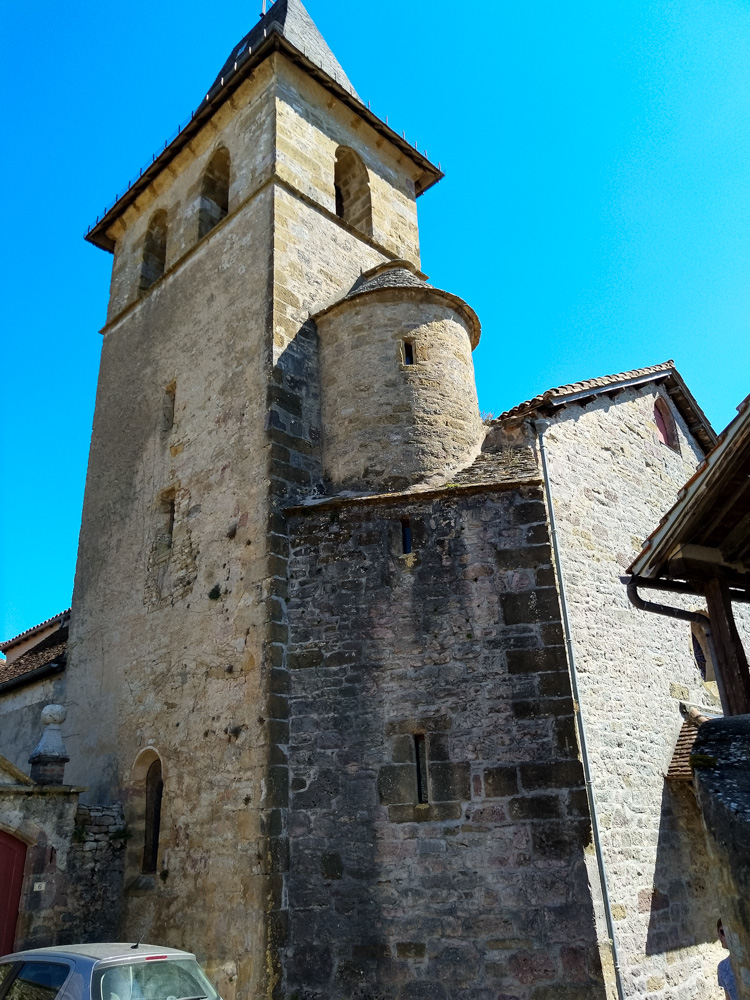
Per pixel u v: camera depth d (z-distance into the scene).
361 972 8.68
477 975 8.38
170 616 12.61
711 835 4.61
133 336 16.94
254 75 15.89
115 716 13.17
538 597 9.78
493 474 10.91
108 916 11.27
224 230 14.96
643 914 9.59
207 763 10.71
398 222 17.69
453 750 9.34
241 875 9.51
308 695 10.13
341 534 10.81
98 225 19.56
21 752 16.16
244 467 12.02
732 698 6.62
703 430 16.41
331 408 12.36
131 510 14.87
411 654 9.95
